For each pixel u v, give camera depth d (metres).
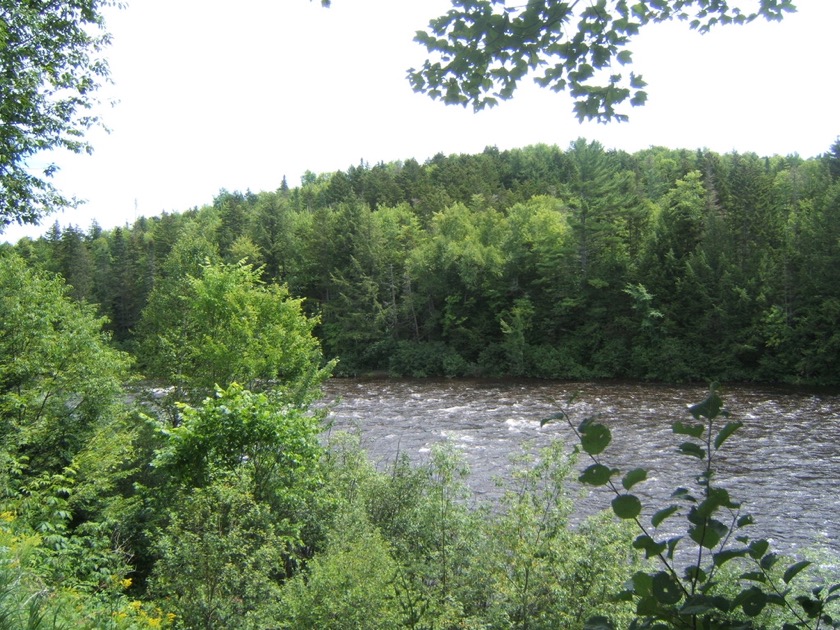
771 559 1.87
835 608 3.88
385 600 7.10
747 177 50.47
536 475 9.06
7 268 15.95
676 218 46.84
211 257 22.00
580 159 50.53
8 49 8.83
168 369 18.89
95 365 15.55
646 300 42.78
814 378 37.12
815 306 38.41
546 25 3.34
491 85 3.65
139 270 63.09
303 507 10.67
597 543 7.67
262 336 17.75
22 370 14.17
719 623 1.84
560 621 7.20
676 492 1.92
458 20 3.38
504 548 8.38
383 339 51.62
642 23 3.41
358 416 29.44
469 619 7.55
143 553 11.38
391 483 11.82
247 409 10.88
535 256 50.09
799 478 17.80
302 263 61.28
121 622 4.78
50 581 5.39
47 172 9.63
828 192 43.72
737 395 33.28
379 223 63.25
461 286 52.19
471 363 48.28
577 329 47.31
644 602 1.91
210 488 8.53
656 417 27.25
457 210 67.25
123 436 14.24
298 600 7.14
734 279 42.03
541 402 32.78
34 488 9.75
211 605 7.15
